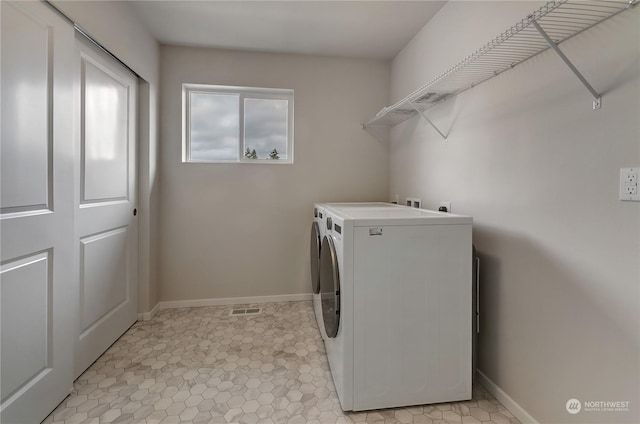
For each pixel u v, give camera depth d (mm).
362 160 3033
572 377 1194
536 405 1359
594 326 1112
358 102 2994
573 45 1184
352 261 1459
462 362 1564
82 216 1763
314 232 2531
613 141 1041
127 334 2270
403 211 1861
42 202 1372
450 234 1537
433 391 1544
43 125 1363
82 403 1530
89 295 1845
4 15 1173
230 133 2988
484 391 1662
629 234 1000
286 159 3045
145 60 2379
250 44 2666
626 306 1012
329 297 1719
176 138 2734
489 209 1645
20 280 1267
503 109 1541
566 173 1208
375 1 2031
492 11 1559
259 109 3025
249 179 2871
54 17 1408
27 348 1306
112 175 2074
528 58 1390
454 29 1925
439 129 2145
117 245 2160
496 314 1600
